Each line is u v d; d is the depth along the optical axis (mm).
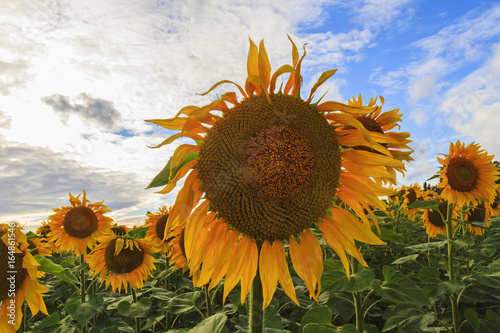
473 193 4426
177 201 1658
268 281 1617
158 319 4348
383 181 2139
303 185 1579
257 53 1738
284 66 1620
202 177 1647
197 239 1700
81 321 3723
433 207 3635
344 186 1882
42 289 3092
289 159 1548
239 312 3348
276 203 1572
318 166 1622
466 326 3635
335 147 1720
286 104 1661
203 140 1729
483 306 3885
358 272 2635
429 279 3391
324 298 3520
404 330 3184
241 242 1688
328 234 1763
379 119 3109
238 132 1584
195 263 1687
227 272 1659
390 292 2480
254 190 1559
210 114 1721
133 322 4551
